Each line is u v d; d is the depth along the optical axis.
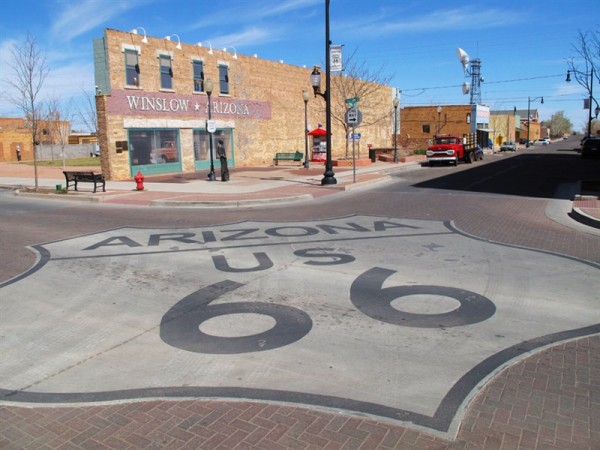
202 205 16.53
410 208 15.27
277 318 6.16
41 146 56.09
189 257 9.29
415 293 7.04
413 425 3.84
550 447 3.55
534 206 15.49
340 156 45.53
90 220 13.95
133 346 5.46
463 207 15.34
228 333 5.74
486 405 4.12
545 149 72.25
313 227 12.26
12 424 4.00
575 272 8.04
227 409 4.13
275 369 4.85
